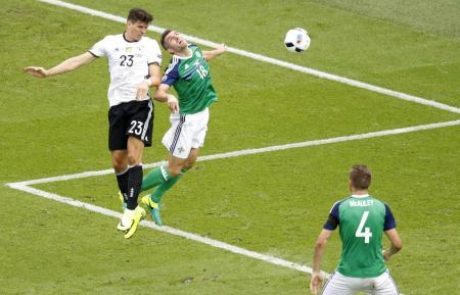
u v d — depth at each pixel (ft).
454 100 217.15
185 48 161.27
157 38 232.32
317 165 188.65
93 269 154.30
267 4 249.75
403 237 164.35
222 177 183.32
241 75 222.07
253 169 186.60
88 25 234.58
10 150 190.80
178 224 167.53
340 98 215.72
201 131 164.14
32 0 242.17
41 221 167.22
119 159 158.30
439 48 237.86
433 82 224.12
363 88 220.23
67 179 181.16
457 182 183.52
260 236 164.45
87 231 164.96
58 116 204.64
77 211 170.60
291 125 204.23
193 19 241.35
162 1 248.11
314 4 251.39
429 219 170.30
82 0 244.22
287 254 159.22
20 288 148.77
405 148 196.24
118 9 241.96
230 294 147.74
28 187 177.78
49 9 239.09
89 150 191.93
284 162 189.47
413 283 151.53
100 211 170.91
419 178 184.55
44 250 159.12
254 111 208.95
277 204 174.60
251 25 240.94
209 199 175.63
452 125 206.49
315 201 175.83
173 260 157.07
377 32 242.17
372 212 131.34
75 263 155.94
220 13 244.63
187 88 162.20
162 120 205.16
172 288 149.07
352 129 203.41
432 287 150.41
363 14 248.93
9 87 214.07
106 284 150.20
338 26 243.19
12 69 220.02
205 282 150.92
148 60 154.92
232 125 203.10
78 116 204.95
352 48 235.40
